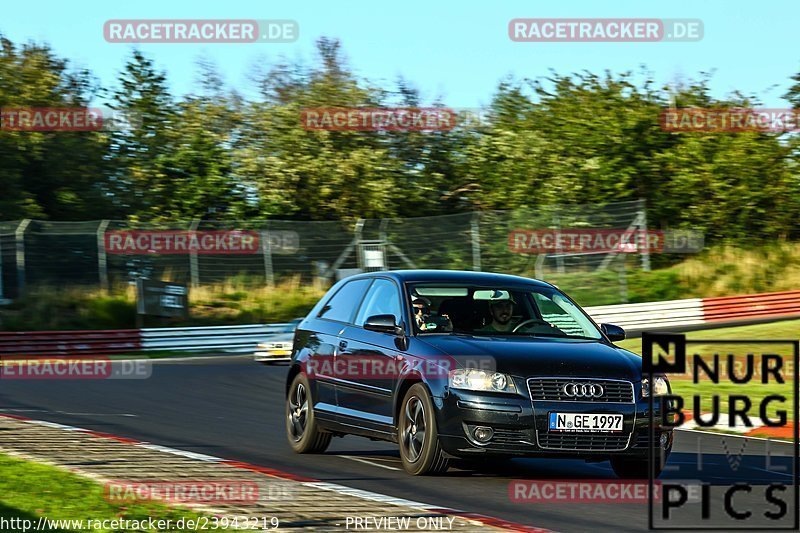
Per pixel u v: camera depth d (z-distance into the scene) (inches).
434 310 643.5
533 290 677.9
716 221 2719.0
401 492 549.6
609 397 589.0
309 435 697.6
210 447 720.3
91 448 655.8
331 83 2837.1
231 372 1365.7
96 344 1742.1
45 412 909.8
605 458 592.1
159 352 1787.6
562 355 601.0
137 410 951.0
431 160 2847.0
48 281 1991.9
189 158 2566.4
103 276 2026.3
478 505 522.6
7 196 2246.6
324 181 2659.9
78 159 2372.0
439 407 585.6
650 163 2783.0
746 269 2468.0
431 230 2212.1
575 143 2856.8
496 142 2824.8
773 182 2760.8
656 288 2308.1
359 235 2188.7
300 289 2146.9
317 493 520.4
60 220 2333.9
